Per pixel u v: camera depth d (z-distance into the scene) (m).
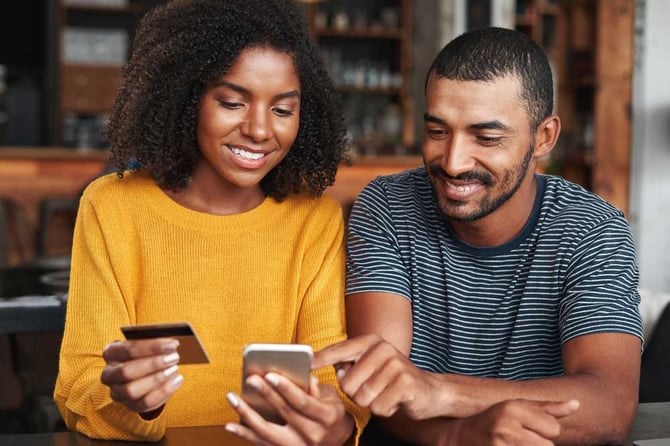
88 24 6.51
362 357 1.11
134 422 1.11
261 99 1.27
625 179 5.01
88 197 1.36
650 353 1.74
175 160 1.35
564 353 1.29
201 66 1.27
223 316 1.35
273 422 1.08
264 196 1.42
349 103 7.00
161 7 1.40
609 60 5.02
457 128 1.25
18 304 2.00
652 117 4.50
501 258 1.37
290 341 1.37
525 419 1.06
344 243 1.45
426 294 1.41
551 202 1.39
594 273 1.32
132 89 1.37
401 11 7.03
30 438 1.15
